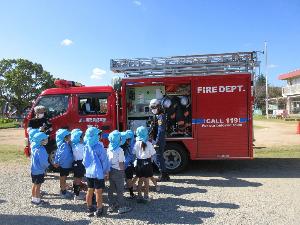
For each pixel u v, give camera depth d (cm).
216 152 1004
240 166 1131
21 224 619
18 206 726
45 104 1055
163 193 809
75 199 772
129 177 767
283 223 596
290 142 1770
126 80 1038
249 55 998
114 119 1027
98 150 659
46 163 739
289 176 971
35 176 734
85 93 1038
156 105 926
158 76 1034
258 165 1145
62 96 1048
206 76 1006
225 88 1001
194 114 1011
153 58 1038
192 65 1023
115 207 684
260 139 1947
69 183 908
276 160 1236
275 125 3178
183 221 620
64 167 789
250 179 939
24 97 5528
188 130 1023
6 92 5456
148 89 1049
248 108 993
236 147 998
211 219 625
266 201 727
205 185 880
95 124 1030
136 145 743
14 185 909
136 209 696
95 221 630
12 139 2245
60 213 679
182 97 1034
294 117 4634
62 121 1041
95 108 1040
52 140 1037
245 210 671
